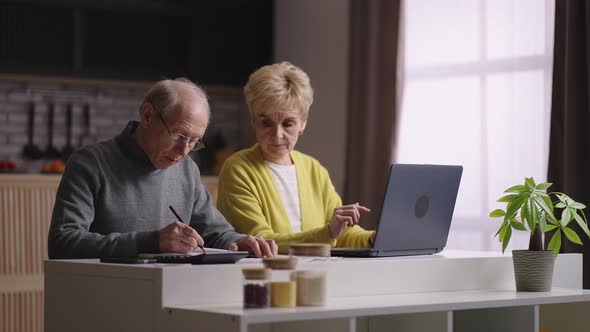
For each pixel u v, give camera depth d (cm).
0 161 519
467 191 461
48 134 561
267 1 595
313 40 570
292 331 216
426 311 211
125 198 269
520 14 437
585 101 388
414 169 256
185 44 572
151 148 269
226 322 182
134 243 236
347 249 258
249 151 309
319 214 312
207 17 575
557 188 401
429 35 486
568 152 388
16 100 553
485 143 452
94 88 575
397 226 256
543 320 280
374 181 496
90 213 260
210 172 593
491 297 234
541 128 427
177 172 285
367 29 505
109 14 545
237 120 627
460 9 469
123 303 209
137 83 556
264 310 189
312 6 571
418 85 490
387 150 491
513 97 439
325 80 559
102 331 215
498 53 448
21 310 466
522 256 256
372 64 500
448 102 473
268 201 299
